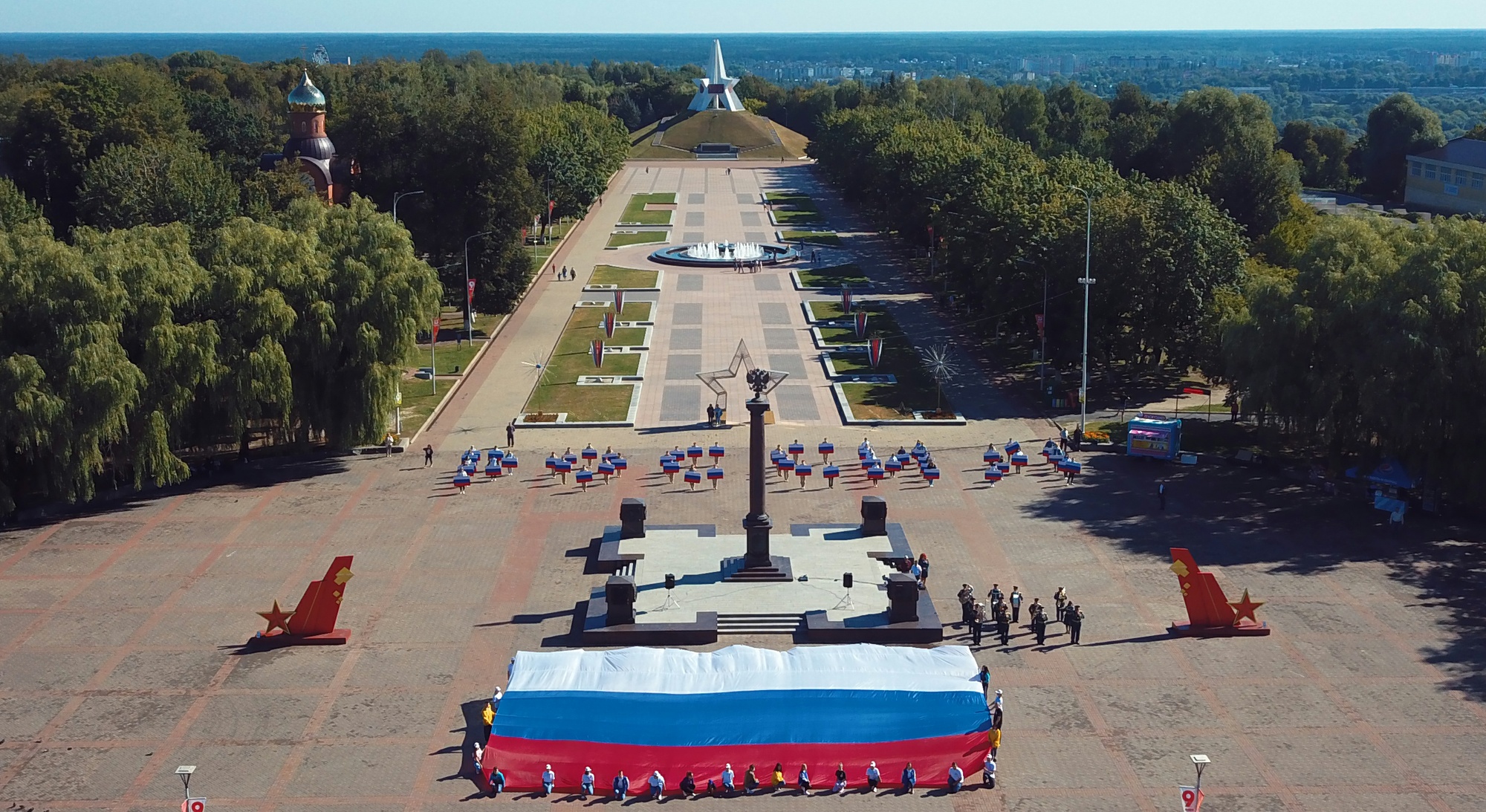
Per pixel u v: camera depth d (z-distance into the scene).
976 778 62.72
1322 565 87.62
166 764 63.31
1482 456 93.50
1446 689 70.31
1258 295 104.69
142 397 97.81
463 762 63.91
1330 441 99.94
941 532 94.06
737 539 91.06
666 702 66.50
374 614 80.31
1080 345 130.12
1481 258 96.31
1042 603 82.00
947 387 133.75
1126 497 101.31
